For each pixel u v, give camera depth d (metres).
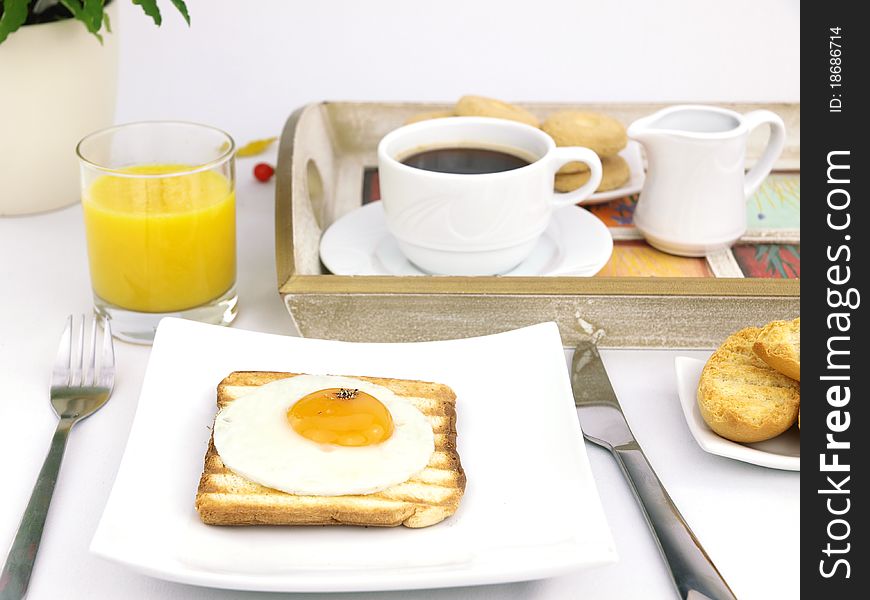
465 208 0.71
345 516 0.56
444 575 0.54
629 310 0.70
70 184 0.85
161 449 0.61
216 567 0.55
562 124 0.86
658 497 0.60
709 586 0.55
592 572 0.58
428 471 0.59
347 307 0.69
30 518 0.59
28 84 0.79
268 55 1.14
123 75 1.07
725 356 0.67
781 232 0.82
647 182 0.79
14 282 0.78
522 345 0.67
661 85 1.09
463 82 1.09
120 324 0.72
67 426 0.65
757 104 0.91
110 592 0.56
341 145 0.92
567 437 0.61
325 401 0.60
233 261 0.74
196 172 0.70
